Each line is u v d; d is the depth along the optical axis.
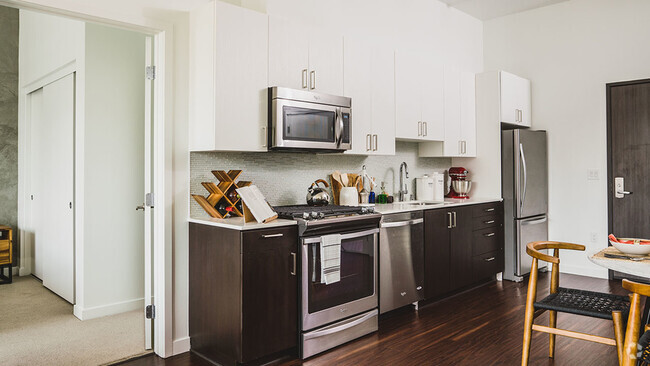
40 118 4.71
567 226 4.86
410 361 2.65
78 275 3.53
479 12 5.17
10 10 5.01
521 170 4.54
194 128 2.83
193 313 2.87
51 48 4.14
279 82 2.99
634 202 4.42
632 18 4.44
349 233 2.94
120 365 2.66
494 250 4.52
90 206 3.47
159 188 2.78
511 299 3.94
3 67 4.98
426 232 3.71
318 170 3.72
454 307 3.72
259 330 2.55
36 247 4.82
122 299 3.67
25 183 4.92
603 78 4.61
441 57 4.81
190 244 2.88
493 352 2.77
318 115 3.08
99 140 3.51
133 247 3.72
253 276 2.52
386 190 4.34
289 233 2.70
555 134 4.94
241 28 2.78
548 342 2.93
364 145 3.56
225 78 2.69
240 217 2.94
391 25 4.22
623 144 4.49
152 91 2.85
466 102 4.68
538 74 5.05
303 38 3.14
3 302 3.91
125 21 2.57
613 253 2.27
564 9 4.85
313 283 2.77
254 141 2.85
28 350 2.85
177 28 2.81
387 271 3.37
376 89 3.68
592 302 2.35
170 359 2.75
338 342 2.90
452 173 4.72
